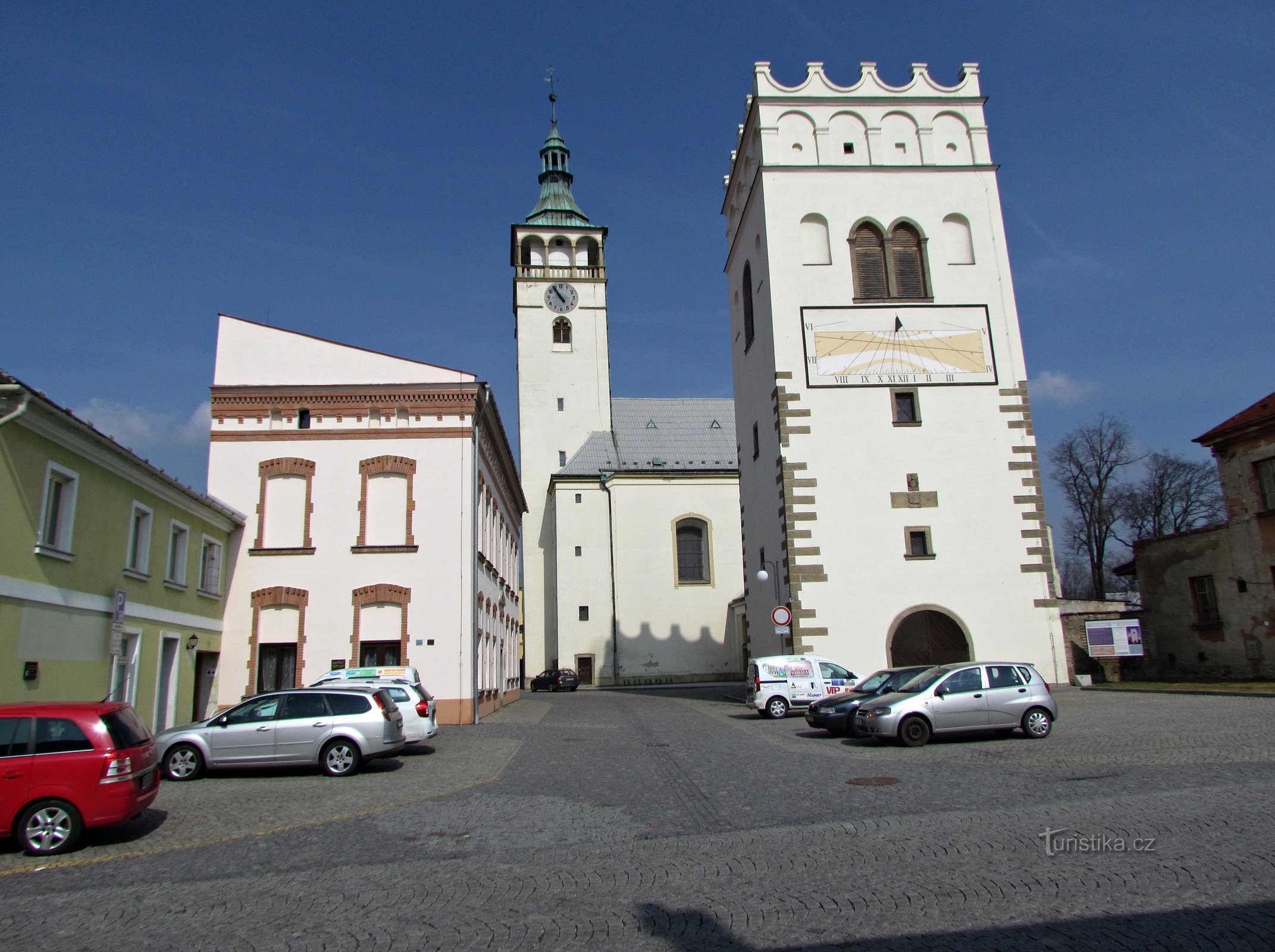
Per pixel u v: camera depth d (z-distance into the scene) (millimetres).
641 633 62281
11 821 10648
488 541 34500
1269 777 12539
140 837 11656
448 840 10867
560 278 71125
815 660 27750
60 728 11016
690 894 8125
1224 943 6320
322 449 28781
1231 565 33812
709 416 71750
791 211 34438
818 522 31562
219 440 28609
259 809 13562
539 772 16844
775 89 35531
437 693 27672
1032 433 32688
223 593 27672
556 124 77125
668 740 21938
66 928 7773
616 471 64688
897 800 12273
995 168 35188
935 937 6754
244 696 27141
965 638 31016
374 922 7621
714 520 64188
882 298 33750
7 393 15586
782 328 33281
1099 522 60031
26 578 16547
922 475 32125
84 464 18656
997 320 33719
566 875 9000
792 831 10562
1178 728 18875
